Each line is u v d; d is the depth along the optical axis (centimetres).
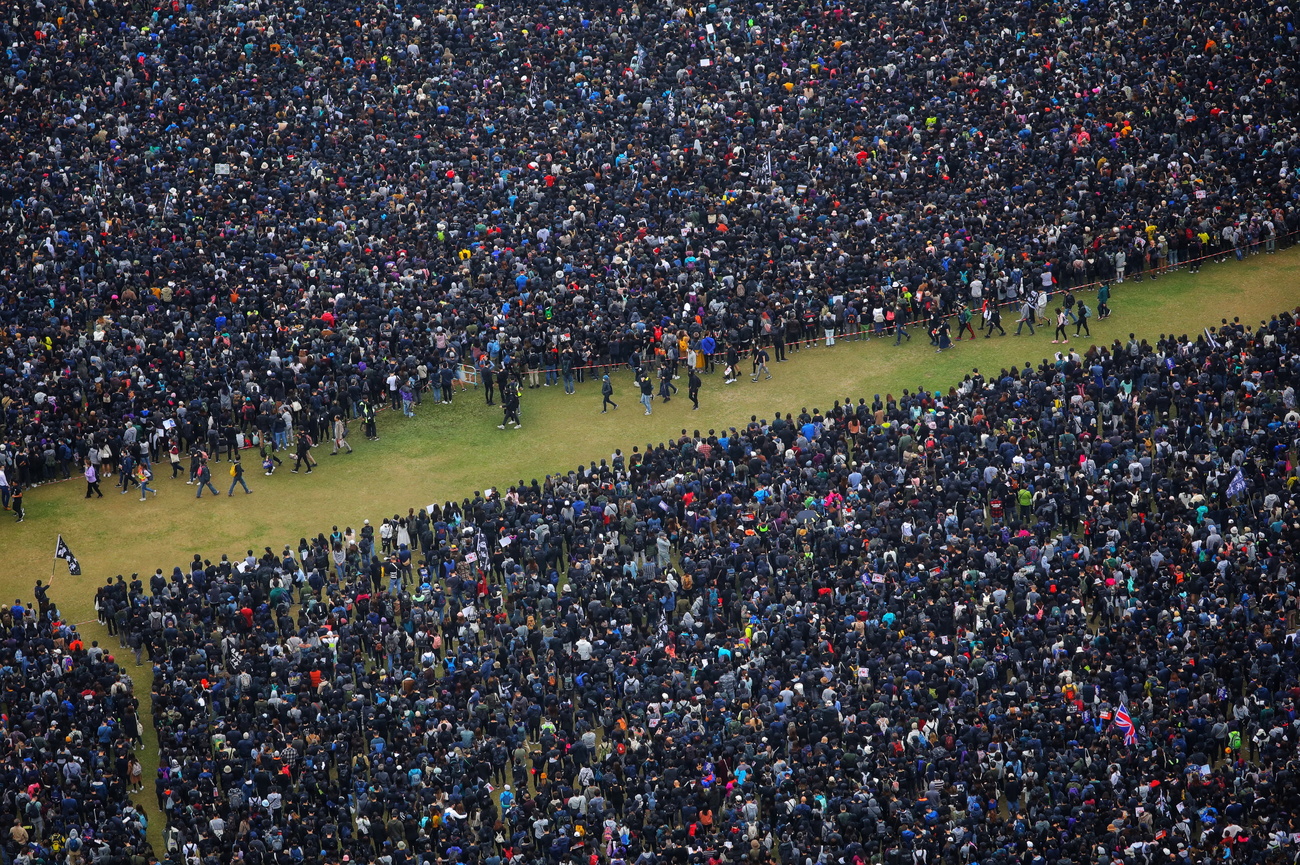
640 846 12306
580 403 18625
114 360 17700
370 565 15038
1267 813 12006
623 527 15425
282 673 13588
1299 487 15362
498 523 15225
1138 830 11781
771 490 15562
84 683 13525
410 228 19938
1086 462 15662
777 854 12138
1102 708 12900
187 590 14550
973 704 12962
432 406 18675
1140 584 14175
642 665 13488
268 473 17412
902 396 17600
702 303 18912
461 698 13375
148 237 19550
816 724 12838
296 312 18475
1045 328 19412
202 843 12125
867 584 14112
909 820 12000
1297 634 13462
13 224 19650
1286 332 17688
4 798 12388
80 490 17162
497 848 12275
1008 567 14350
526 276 19138
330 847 12081
